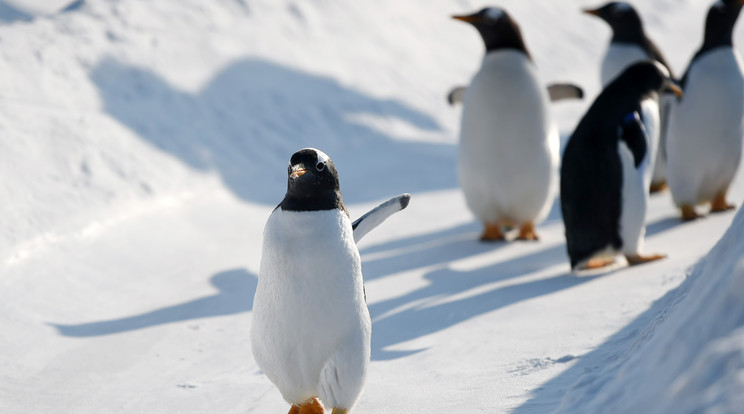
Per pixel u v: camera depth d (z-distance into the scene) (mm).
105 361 9258
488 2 36250
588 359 7367
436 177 20281
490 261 13398
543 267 12727
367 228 7152
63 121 15820
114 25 20328
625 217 11648
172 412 7711
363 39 27953
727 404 3402
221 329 10312
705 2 46531
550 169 14578
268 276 6598
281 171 19516
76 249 12742
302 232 6430
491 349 8406
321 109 22922
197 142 18453
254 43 23500
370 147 22531
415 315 10414
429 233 15875
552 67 34000
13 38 17984
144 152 16797
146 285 12156
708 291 4539
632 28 18062
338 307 6508
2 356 9250
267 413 7453
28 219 12773
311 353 6652
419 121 25172
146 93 18922
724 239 5195
